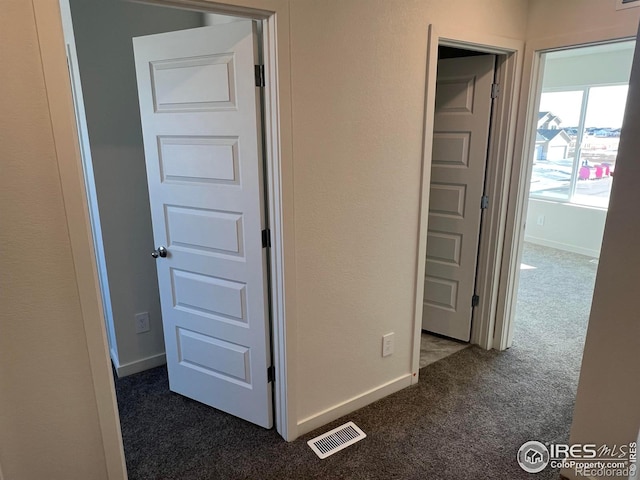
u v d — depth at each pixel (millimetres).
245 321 2285
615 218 1764
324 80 1960
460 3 2352
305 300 2168
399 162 2350
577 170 5855
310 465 2131
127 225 2750
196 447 2262
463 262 3229
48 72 1351
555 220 6070
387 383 2672
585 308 4047
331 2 1898
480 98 2916
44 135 1383
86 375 1627
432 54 2301
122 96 2586
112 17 2482
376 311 2492
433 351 3248
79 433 1665
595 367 1896
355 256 2307
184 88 2104
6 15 1274
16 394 1516
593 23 2428
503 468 2107
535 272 5070
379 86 2160
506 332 3225
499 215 2998
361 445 2264
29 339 1497
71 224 1477
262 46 1884
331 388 2410
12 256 1415
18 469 1570
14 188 1375
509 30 2627
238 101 1979
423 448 2240
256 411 2395
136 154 2699
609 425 1878
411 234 2525
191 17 2760
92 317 1585
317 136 2002
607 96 5434
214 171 2137
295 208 2008
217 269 2289
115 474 1769
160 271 2504
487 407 2572
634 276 1729
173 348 2619
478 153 2996
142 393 2729
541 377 2891
